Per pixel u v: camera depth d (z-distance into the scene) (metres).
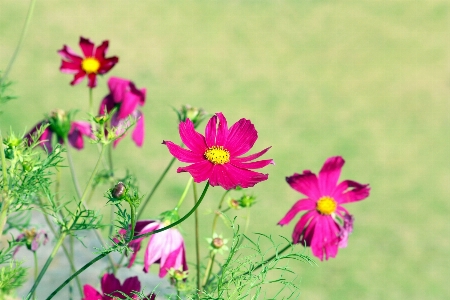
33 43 4.44
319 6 5.45
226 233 2.47
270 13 5.30
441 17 5.27
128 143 3.20
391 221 2.92
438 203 3.08
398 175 3.31
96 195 2.38
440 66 4.57
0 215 0.86
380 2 5.53
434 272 2.57
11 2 4.98
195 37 4.85
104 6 5.16
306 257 0.84
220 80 4.24
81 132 1.04
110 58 1.06
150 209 2.64
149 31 4.87
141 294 0.84
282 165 3.28
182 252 0.93
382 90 4.25
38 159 0.88
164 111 3.73
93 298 0.88
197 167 0.82
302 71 4.46
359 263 2.57
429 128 3.82
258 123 3.72
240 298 0.82
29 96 3.71
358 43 4.89
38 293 1.11
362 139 3.64
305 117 3.83
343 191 0.98
